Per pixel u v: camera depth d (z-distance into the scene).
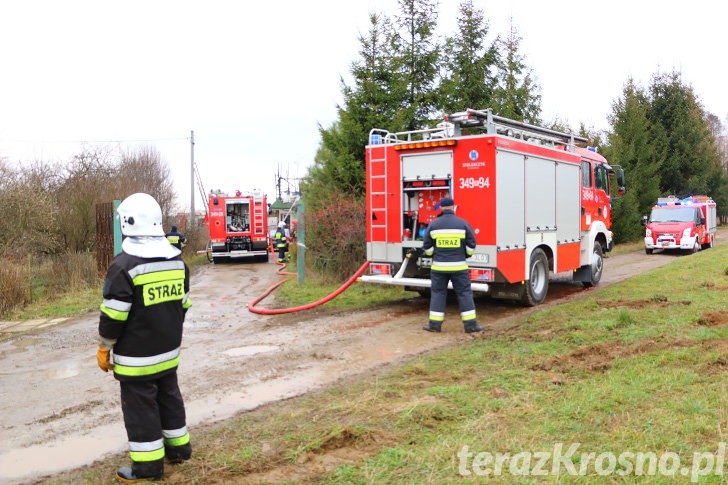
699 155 34.31
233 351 7.35
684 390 4.72
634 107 28.66
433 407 4.56
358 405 4.81
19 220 16.06
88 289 13.82
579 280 12.13
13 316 10.82
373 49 14.99
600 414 4.31
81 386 6.04
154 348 3.63
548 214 10.16
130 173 25.41
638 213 27.44
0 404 5.48
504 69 19.94
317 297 11.55
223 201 23.77
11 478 3.87
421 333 7.99
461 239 7.88
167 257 3.72
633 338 6.55
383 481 3.45
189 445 3.91
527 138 10.03
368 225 9.87
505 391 4.98
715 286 10.09
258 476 3.65
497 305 10.16
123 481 3.67
